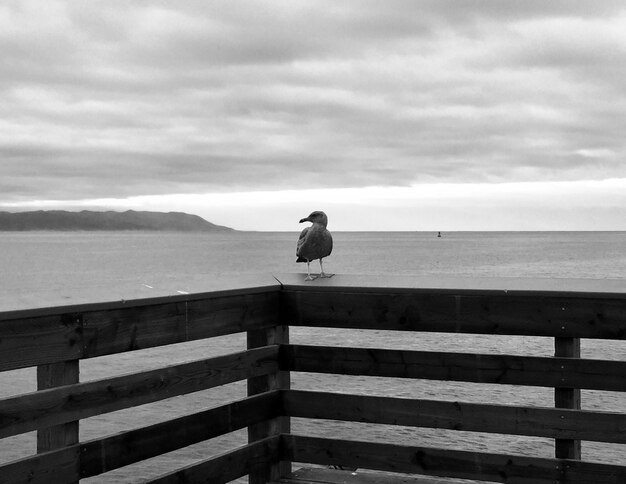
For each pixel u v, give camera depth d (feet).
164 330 12.19
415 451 13.55
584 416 12.34
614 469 12.17
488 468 13.01
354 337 101.19
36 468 10.19
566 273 256.52
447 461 13.29
